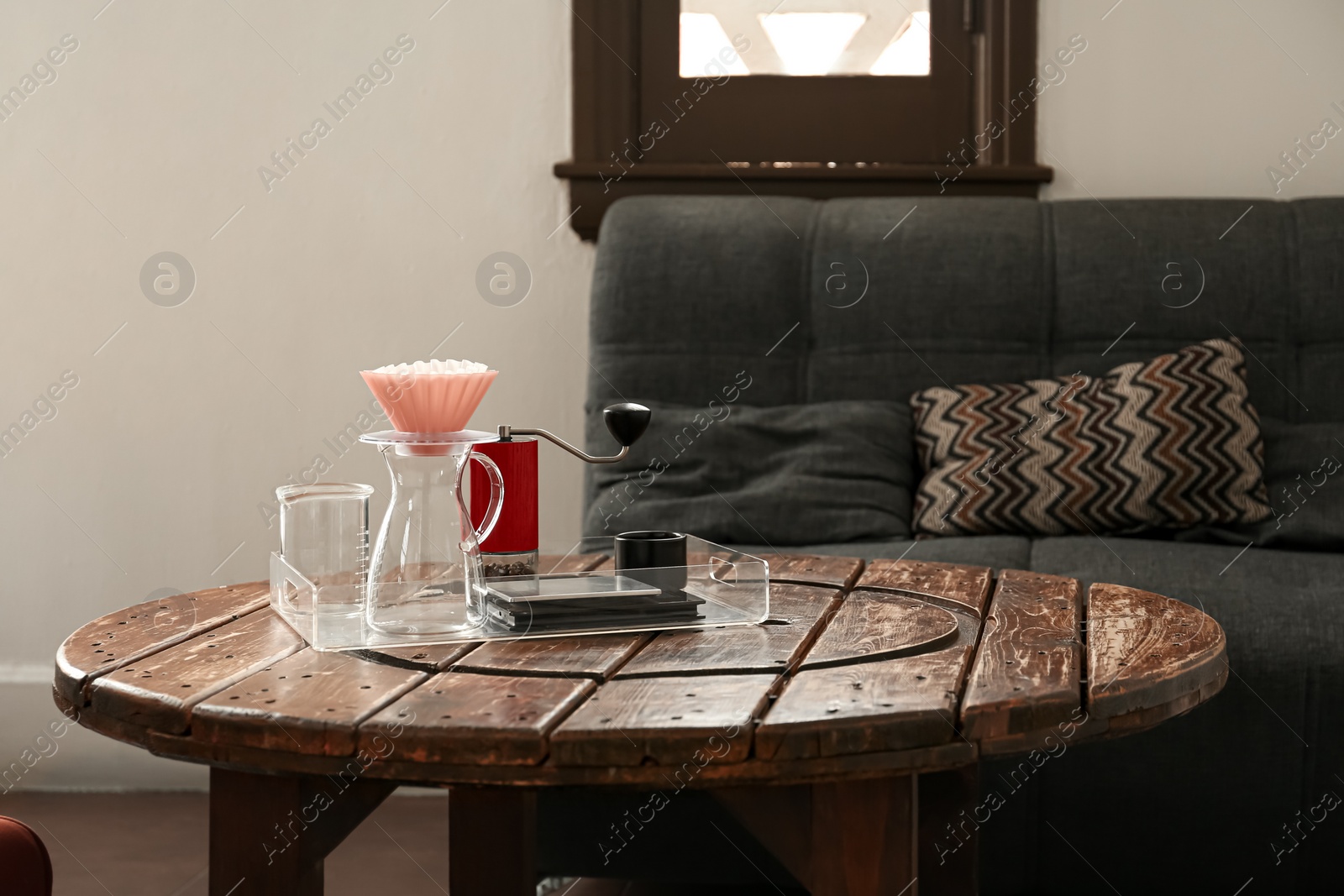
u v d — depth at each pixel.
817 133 2.54
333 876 1.85
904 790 0.83
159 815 2.18
